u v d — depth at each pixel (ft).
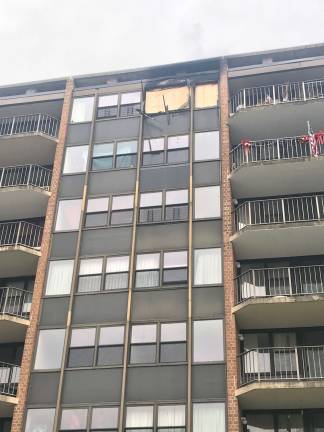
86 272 66.59
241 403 57.67
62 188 73.77
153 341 60.39
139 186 71.61
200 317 60.75
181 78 80.12
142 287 64.08
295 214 70.18
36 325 63.72
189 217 67.62
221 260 64.08
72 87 83.25
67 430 56.95
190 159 72.13
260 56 81.51
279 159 67.77
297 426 58.39
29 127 83.76
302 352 61.62
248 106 74.59
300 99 73.56
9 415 62.75
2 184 79.51
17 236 70.74
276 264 67.67
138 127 76.95
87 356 60.90
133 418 56.44
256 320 62.23
